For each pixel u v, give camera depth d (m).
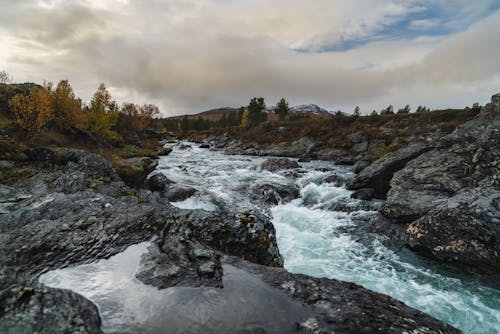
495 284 9.10
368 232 12.99
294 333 4.42
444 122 39.28
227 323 4.55
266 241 8.46
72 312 4.30
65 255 6.23
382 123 46.22
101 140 35.38
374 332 4.53
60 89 28.94
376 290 8.87
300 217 15.41
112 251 6.65
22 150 16.72
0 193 11.58
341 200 17.12
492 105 17.31
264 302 5.18
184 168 29.62
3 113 26.08
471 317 7.61
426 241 10.76
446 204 11.26
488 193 10.91
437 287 9.04
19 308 4.11
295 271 9.92
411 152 18.33
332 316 4.89
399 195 14.31
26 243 6.37
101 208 9.85
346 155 39.72
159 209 9.07
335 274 9.77
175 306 4.88
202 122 121.56
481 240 9.49
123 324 4.35
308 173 26.38
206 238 8.11
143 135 68.31
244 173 27.62
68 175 14.80
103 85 37.34
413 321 4.89
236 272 6.29
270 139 58.44
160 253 6.71
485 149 13.66
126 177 19.12
